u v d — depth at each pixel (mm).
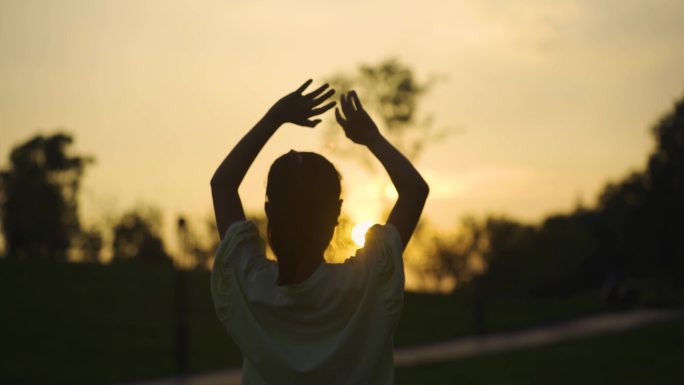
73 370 31781
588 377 24766
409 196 3008
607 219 91875
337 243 3059
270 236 2939
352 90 3102
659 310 51875
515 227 79688
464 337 42219
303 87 3080
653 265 88188
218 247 3012
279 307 2881
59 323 40156
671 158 86188
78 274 50375
